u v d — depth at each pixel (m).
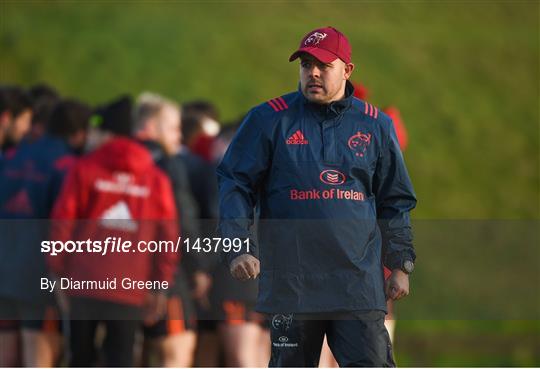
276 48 62.62
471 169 55.84
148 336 19.05
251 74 59.53
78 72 60.22
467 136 58.22
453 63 64.25
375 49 63.69
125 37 63.66
